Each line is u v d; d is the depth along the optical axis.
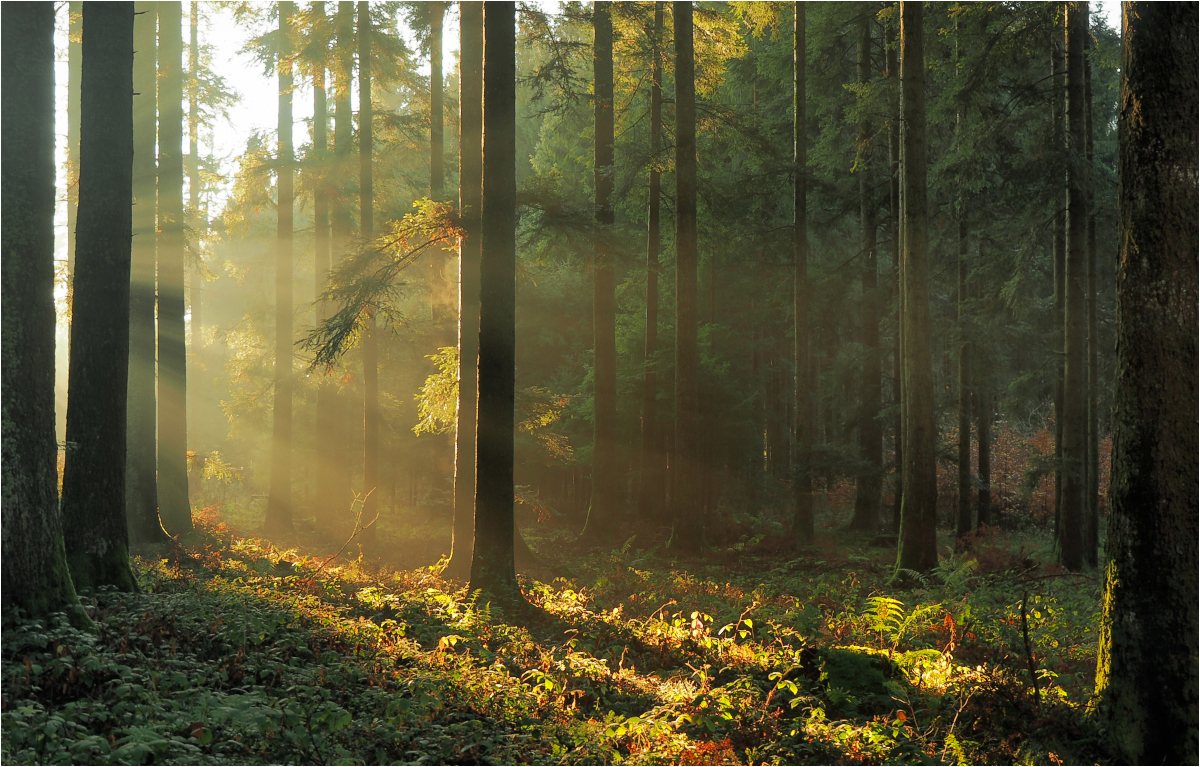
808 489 21.31
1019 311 21.52
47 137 7.82
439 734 6.39
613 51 20.47
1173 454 6.38
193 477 26.11
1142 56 6.50
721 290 27.11
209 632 7.76
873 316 25.19
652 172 21.05
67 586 7.55
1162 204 6.41
